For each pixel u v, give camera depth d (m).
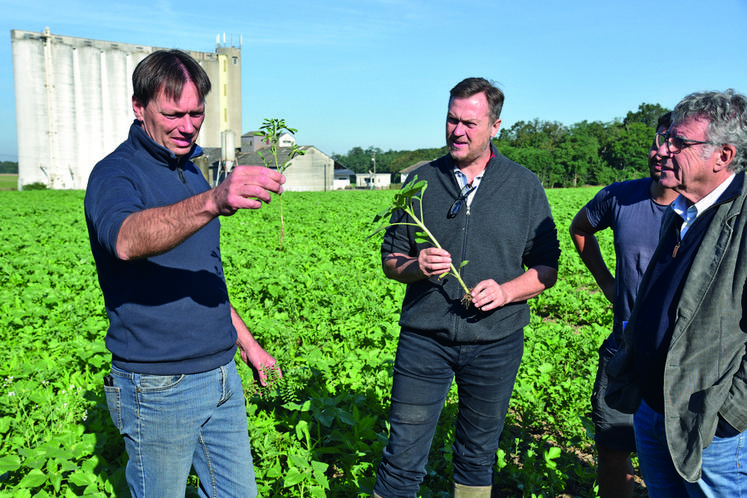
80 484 3.25
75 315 6.83
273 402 4.31
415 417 2.99
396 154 189.38
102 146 59.88
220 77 71.00
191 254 2.37
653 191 3.05
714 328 2.08
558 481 3.68
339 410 4.05
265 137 10.92
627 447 3.13
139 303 2.27
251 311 6.95
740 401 2.03
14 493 3.17
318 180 79.06
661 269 2.34
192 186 2.60
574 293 8.70
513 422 4.68
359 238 14.91
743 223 2.03
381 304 7.82
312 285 8.63
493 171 3.01
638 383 2.46
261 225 18.05
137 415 2.34
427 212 3.09
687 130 2.12
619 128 130.25
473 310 2.92
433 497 3.53
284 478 3.40
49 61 56.59
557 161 115.31
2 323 6.42
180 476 2.46
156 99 2.27
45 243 13.72
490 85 2.88
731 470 2.17
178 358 2.31
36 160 57.91
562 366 5.43
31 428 3.84
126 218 1.96
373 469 3.75
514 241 3.00
